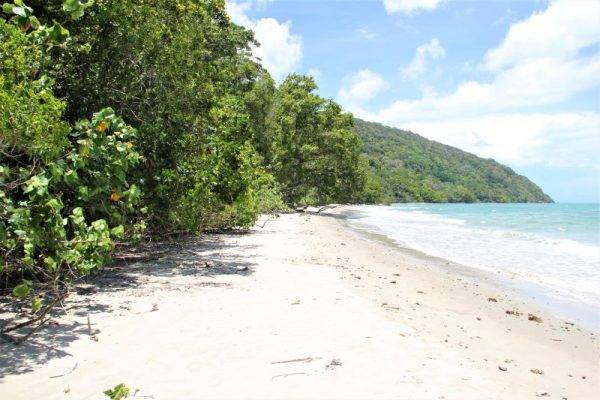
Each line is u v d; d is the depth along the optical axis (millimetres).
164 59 10703
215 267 11023
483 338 7176
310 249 15547
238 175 13938
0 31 5918
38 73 8023
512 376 5609
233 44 27000
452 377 5184
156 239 14258
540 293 11250
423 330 7000
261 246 15562
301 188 45875
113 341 5750
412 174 157875
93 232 6055
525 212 69500
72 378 4680
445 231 29094
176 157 11789
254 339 5977
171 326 6387
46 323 6289
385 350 5836
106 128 6391
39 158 6180
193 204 12992
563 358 6645
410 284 11039
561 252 18875
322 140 45000
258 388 4590
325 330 6469
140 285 8789
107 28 9445
